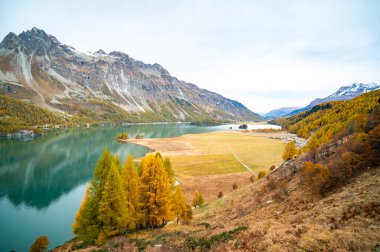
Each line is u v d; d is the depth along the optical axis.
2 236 51.19
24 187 82.56
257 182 60.03
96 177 32.41
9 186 83.25
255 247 17.64
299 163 55.94
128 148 159.38
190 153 141.62
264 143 182.62
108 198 30.50
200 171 98.56
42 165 112.25
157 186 35.81
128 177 35.56
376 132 39.12
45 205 68.06
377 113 57.00
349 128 61.41
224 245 19.97
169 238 26.06
